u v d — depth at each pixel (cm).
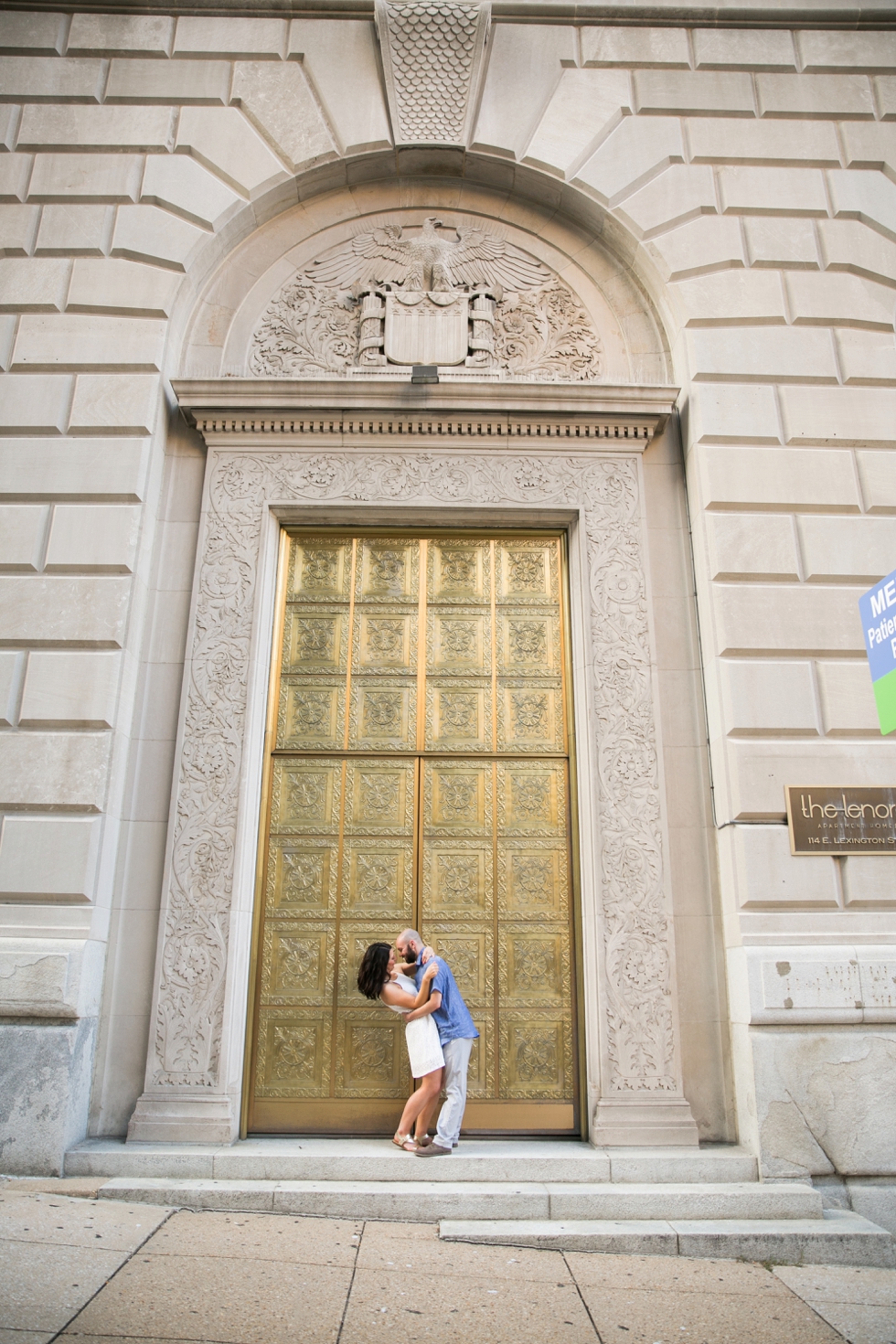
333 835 751
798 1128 622
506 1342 420
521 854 752
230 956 679
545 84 907
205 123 880
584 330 884
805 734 721
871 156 887
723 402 802
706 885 721
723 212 868
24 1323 400
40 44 895
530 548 830
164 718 745
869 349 825
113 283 824
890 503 780
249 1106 686
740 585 755
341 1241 520
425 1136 622
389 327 865
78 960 641
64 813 687
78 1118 633
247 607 765
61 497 766
